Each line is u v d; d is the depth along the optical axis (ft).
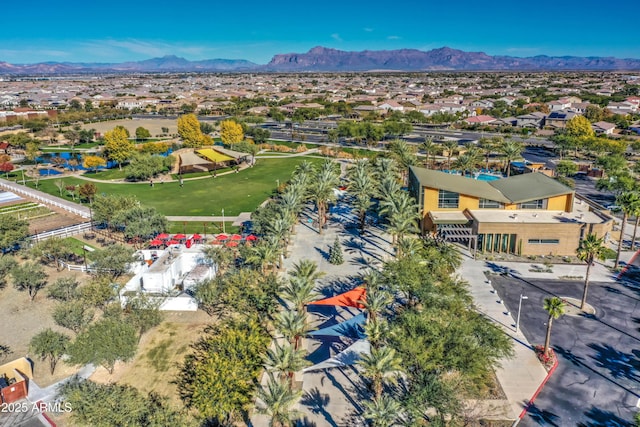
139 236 239.71
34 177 396.16
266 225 227.20
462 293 149.69
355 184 254.68
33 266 185.98
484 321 132.77
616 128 583.99
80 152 506.48
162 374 135.23
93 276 201.05
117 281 192.95
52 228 266.98
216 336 139.85
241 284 156.87
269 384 113.60
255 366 121.29
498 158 438.40
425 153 463.83
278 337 150.10
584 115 629.92
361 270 206.28
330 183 260.21
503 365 138.10
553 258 218.18
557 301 137.18
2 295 185.16
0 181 387.14
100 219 253.03
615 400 124.06
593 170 378.32
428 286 144.05
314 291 184.65
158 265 194.49
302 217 283.18
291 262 214.48
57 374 136.56
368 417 104.94
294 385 130.93
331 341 150.61
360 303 150.61
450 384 111.75
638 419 103.50
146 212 241.35
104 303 167.84
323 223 267.80
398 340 117.19
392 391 127.34
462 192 240.12
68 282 175.73
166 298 173.06
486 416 117.80
